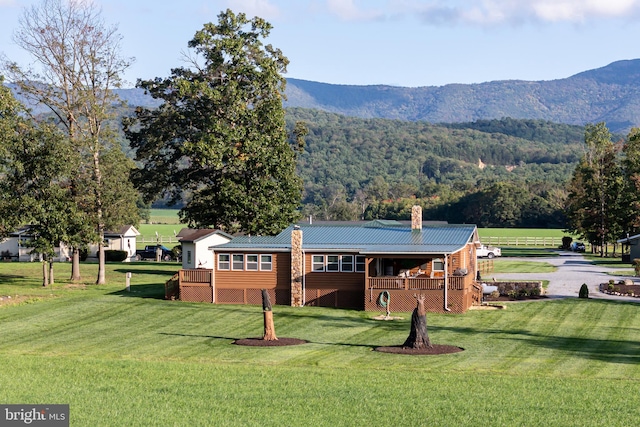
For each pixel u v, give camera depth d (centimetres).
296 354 3369
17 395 2278
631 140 10050
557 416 2103
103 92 6525
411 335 3503
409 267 4975
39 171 6003
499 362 3159
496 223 17150
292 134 7581
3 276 7062
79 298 5391
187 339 3869
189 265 6266
